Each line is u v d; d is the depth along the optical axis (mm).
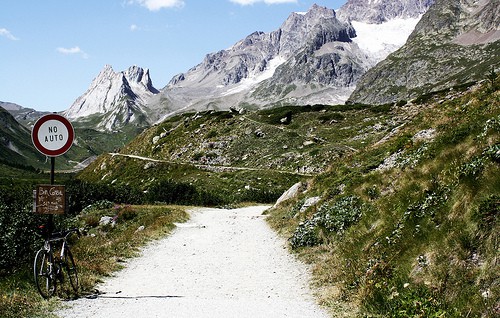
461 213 10508
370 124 92062
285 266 15906
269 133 97750
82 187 43062
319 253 16438
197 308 10195
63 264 11414
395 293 9281
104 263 15180
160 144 112375
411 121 28609
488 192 10164
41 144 11242
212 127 110188
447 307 8391
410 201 13789
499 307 7555
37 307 9656
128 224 28859
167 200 53312
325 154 78062
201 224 29000
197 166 87125
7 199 19859
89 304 10359
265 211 35250
